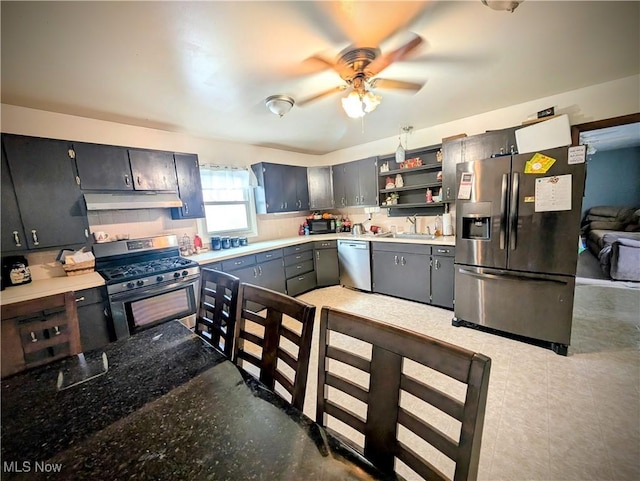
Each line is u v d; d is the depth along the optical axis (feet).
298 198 14.56
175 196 9.76
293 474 2.08
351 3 4.33
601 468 4.14
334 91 7.30
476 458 1.88
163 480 2.08
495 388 6.05
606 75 7.57
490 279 8.27
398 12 4.60
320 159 16.71
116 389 3.22
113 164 8.31
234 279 4.50
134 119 8.65
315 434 2.47
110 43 4.87
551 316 7.34
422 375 6.78
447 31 5.21
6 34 4.40
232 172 12.64
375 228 14.39
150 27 4.54
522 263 7.70
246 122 9.66
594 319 8.96
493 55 6.17
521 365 6.82
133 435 2.53
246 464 2.18
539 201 7.26
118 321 7.54
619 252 12.84
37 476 2.17
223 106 8.05
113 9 4.06
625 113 7.87
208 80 6.45
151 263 9.20
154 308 8.26
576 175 6.74
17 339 3.71
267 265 11.87
